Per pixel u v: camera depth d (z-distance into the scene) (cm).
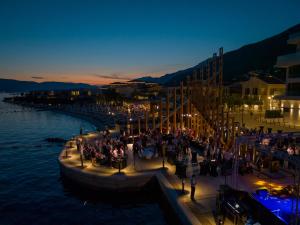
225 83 8956
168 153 2547
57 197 2311
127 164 2491
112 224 1819
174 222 1717
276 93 6406
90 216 1947
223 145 2750
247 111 6525
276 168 2095
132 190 2183
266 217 1301
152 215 1930
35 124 8581
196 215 1511
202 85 3731
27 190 2506
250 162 2261
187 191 1844
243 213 1334
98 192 2230
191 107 3703
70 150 3045
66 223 1853
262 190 1623
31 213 2022
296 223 1243
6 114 12900
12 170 3222
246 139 1714
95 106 12781
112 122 7138
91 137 3938
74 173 2353
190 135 3319
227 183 1939
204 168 2130
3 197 2344
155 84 15738
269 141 2183
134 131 4128
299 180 1265
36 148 4597
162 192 2034
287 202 1551
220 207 1474
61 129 7312
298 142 2339
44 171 3142
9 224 1862
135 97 13075
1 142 5241
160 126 3719
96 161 2519
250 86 6988
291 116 4412
